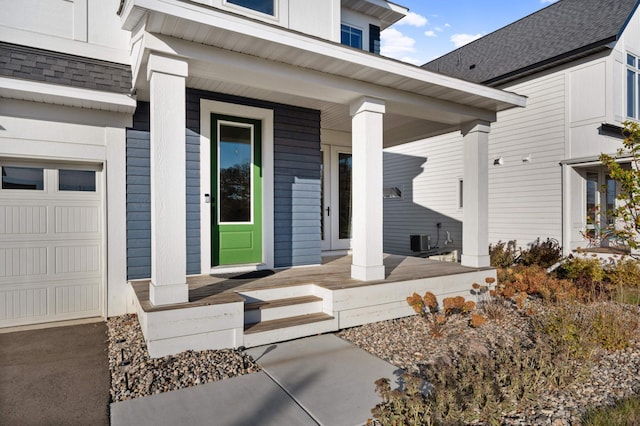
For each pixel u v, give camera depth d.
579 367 3.10
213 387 2.88
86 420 2.43
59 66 4.27
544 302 5.40
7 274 4.25
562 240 8.48
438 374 2.69
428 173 11.74
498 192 9.83
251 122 5.53
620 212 5.76
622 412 2.46
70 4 4.58
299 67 4.11
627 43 8.53
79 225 4.61
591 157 8.01
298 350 3.66
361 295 4.42
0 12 4.21
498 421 2.34
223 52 3.65
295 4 5.68
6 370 3.15
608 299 5.68
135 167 4.75
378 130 4.74
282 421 2.44
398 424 2.17
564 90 8.59
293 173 5.82
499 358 3.04
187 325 3.41
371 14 8.21
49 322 4.44
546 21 10.48
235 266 5.28
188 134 4.98
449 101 5.39
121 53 4.80
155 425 2.37
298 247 5.87
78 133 4.44
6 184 4.26
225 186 5.33
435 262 6.52
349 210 7.90
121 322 4.41
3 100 4.09
